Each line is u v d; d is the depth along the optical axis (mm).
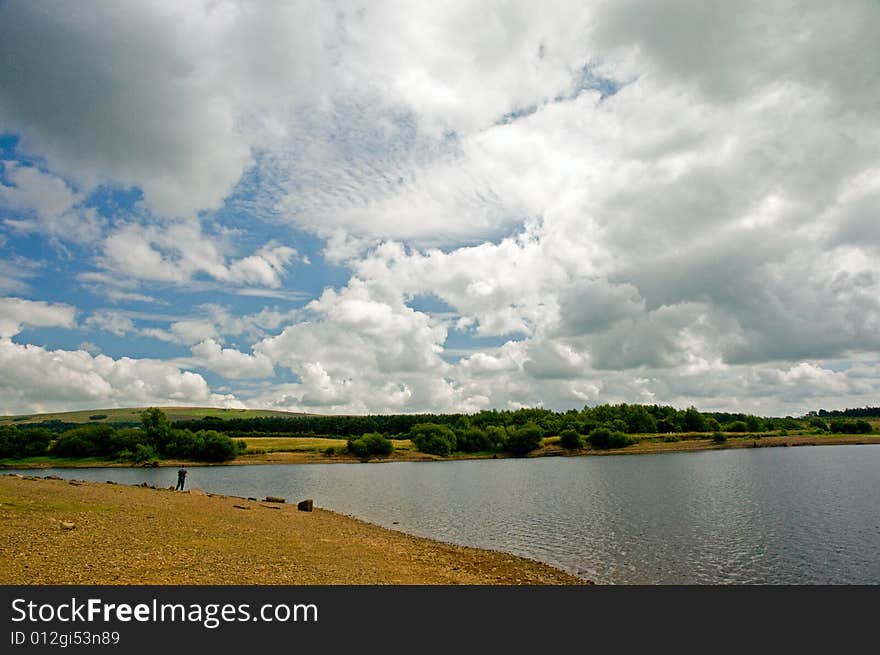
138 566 22719
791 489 81438
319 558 29406
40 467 154750
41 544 24281
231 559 26219
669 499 72375
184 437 174500
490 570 32250
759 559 38656
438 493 83188
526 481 103688
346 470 145500
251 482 106500
